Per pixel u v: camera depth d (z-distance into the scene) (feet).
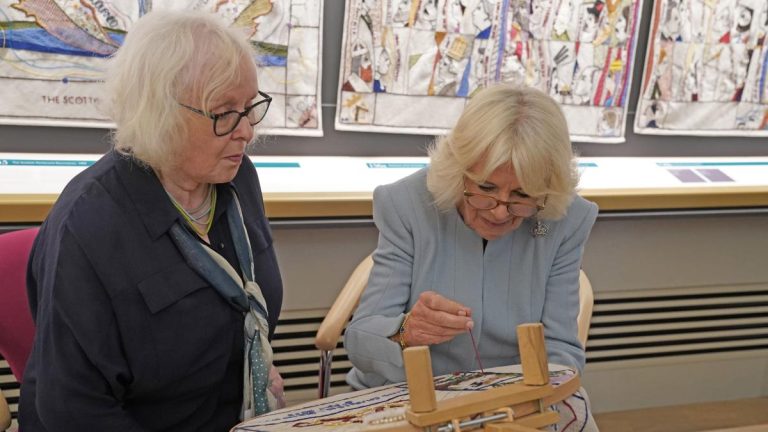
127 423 4.23
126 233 4.19
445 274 5.25
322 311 8.41
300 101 8.35
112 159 4.38
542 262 5.28
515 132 4.51
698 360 9.91
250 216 5.05
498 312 5.24
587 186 8.48
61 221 4.17
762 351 10.13
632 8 9.10
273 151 8.55
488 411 3.06
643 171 9.22
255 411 4.80
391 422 3.11
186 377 4.46
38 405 4.17
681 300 9.62
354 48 8.38
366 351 4.94
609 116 9.43
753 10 9.49
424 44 8.55
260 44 8.01
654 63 9.37
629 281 9.33
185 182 4.44
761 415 9.88
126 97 4.06
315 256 8.20
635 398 9.86
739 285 9.74
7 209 6.61
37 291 4.39
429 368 2.93
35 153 7.72
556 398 3.28
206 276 4.42
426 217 5.26
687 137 9.93
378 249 5.39
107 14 7.45
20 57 7.31
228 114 4.11
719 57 9.56
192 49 4.00
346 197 7.57
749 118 9.93
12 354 5.31
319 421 3.39
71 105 7.60
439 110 8.82
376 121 8.68
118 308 4.16
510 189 4.67
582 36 9.04
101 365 4.13
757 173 9.47
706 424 9.59
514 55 8.86
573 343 5.27
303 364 8.58
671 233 9.26
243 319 4.69
